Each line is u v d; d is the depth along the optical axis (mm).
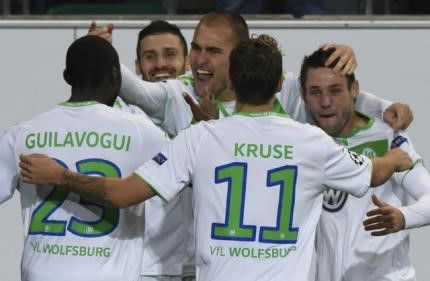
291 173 15242
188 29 23859
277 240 15195
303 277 15234
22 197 16141
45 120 15891
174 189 15391
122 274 15742
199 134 15453
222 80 17922
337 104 17047
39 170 15109
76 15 24500
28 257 15883
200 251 15367
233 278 15148
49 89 23703
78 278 15562
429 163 23406
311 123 18344
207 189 15305
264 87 15398
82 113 15867
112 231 15742
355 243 17562
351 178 15523
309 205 15438
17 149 15852
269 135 15336
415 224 16297
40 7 25266
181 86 18547
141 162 15883
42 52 23656
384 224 16031
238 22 17938
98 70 15906
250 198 15203
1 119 23703
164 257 18625
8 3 24984
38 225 15773
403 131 17781
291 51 23516
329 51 17109
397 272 17812
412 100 23500
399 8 25094
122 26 23750
